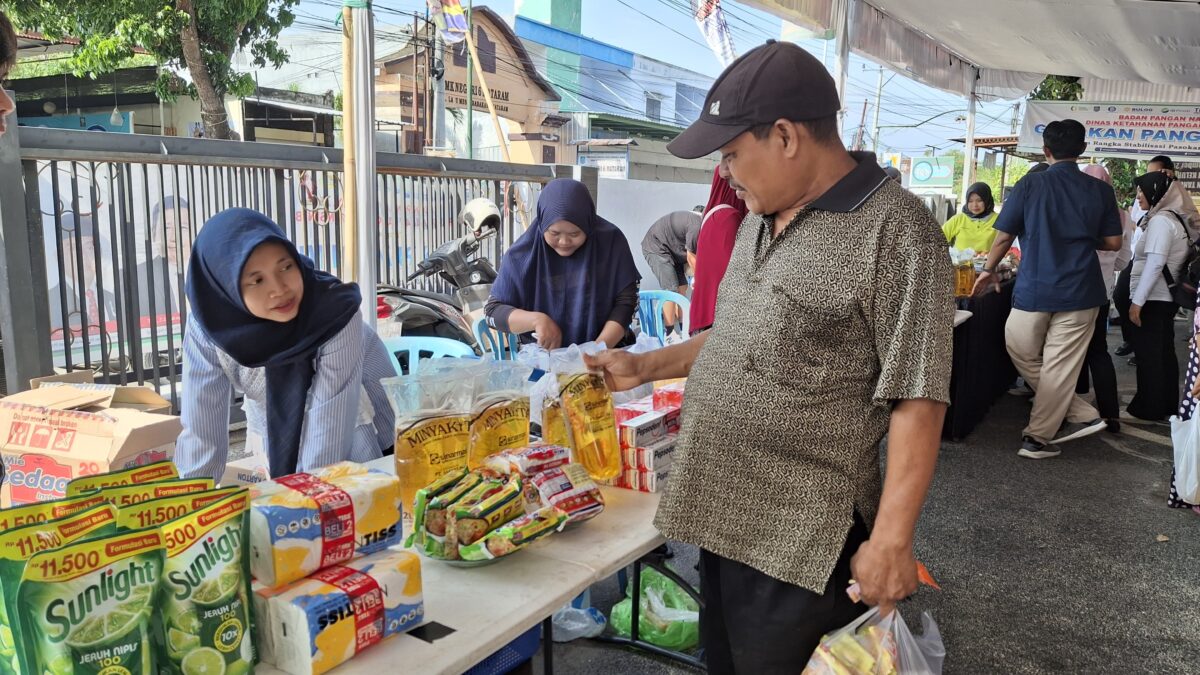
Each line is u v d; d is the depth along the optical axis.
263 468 2.00
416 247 5.46
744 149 1.38
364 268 3.39
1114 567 3.25
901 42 7.50
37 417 1.76
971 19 6.53
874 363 1.37
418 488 1.62
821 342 1.37
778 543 1.45
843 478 1.42
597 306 2.89
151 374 4.36
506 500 1.51
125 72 14.12
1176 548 3.43
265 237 1.73
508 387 1.86
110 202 3.98
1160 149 9.93
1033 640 2.71
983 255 6.19
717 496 1.49
